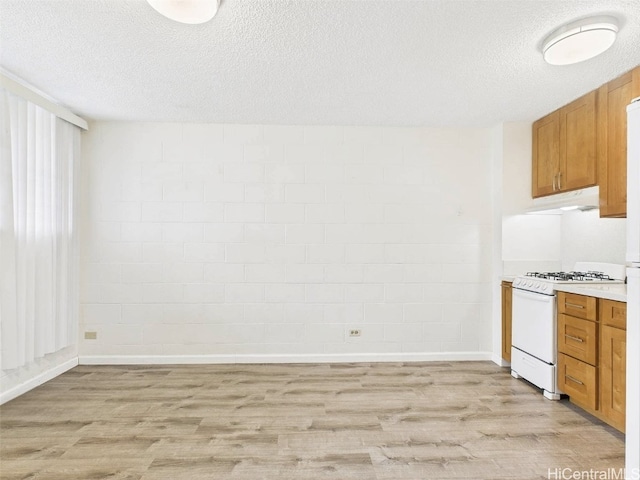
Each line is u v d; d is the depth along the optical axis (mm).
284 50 2328
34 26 2080
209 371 3486
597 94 2850
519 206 3695
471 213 3859
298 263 3779
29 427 2416
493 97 3057
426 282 3836
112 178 3674
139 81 2781
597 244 3281
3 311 2682
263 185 3764
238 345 3746
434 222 3838
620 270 2963
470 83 2783
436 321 3838
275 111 3396
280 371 3504
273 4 1869
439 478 1917
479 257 3863
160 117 3564
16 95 2725
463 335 3848
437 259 3838
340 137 3807
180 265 3711
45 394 2941
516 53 2350
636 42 2168
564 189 3211
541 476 1933
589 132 2916
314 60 2453
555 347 2879
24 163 2824
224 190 3742
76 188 3562
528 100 3123
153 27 2088
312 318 3787
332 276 3797
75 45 2281
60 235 3314
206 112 3432
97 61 2482
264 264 3760
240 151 3752
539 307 3012
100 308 3668
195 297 3721
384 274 3818
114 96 3062
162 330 3703
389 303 3820
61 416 2570
